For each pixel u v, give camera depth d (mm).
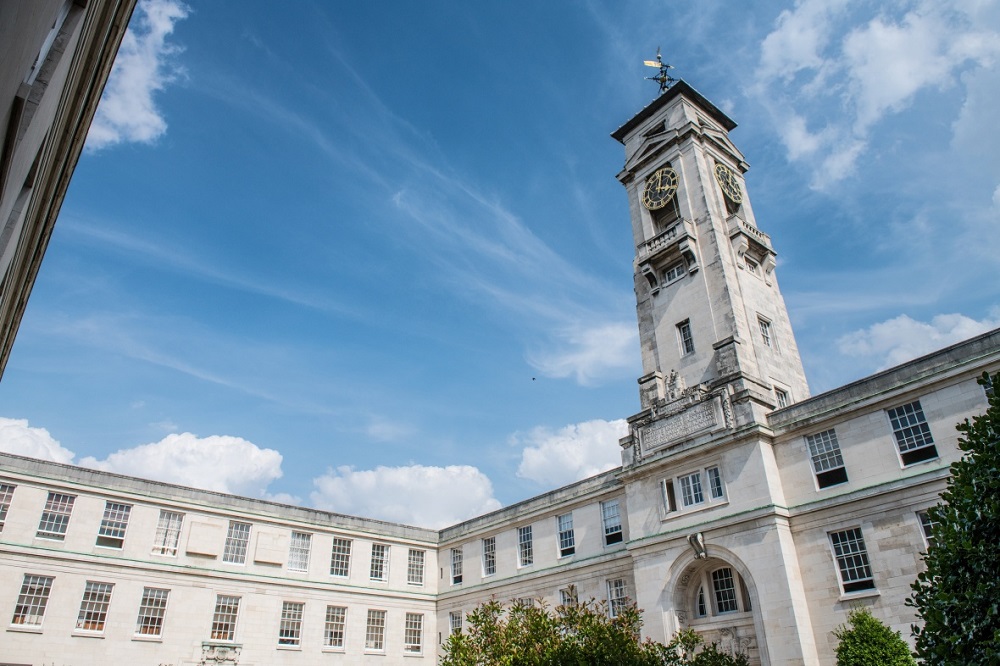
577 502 44188
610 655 22297
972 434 11727
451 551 53562
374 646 48875
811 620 30578
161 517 43625
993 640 10062
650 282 46844
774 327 43906
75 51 10867
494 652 22531
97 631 38812
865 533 30000
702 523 34594
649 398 41812
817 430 33125
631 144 53594
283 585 46438
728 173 49344
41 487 39656
